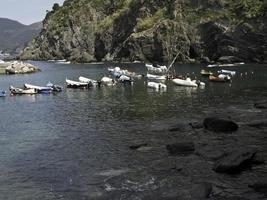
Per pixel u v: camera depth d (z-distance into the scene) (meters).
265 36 147.00
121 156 35.53
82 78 97.31
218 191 26.84
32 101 71.69
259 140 38.66
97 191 27.80
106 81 94.81
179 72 119.12
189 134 41.88
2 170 32.88
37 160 35.34
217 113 53.12
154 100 67.12
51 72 137.38
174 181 28.91
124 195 26.69
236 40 150.38
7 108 64.81
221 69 124.62
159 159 34.06
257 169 30.62
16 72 136.75
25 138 43.66
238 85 84.44
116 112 57.09
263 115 50.44
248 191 26.73
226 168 30.17
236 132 41.94
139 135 42.69
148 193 26.67
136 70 131.50
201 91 77.00
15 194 27.97
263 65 136.25
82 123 50.44
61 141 41.75
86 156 36.00
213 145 37.28
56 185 29.31
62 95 78.12
